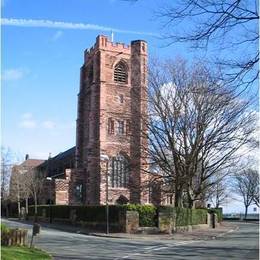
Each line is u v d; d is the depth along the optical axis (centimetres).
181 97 4794
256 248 2944
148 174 5534
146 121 5122
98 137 8750
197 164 4994
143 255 2438
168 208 4656
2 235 2139
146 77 5472
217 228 6016
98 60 9169
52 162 11662
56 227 5488
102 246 2991
